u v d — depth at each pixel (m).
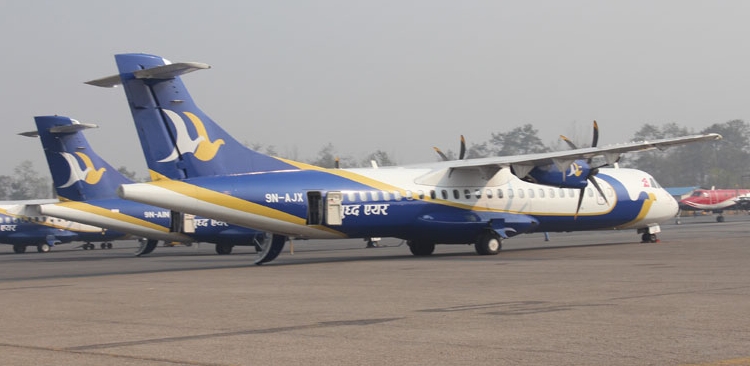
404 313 13.34
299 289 17.83
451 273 21.03
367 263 26.16
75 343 11.12
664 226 63.94
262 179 25.61
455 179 29.69
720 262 22.80
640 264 22.59
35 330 12.47
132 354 10.12
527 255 28.92
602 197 31.59
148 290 18.52
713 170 152.12
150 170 23.88
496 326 11.66
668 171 162.00
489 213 30.22
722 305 13.39
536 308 13.49
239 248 48.56
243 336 11.37
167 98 24.09
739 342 10.02
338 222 26.84
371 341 10.71
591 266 22.23
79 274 25.58
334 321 12.65
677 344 9.95
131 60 23.48
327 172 27.33
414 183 28.89
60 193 36.59
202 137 24.67
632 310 12.95
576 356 9.34
